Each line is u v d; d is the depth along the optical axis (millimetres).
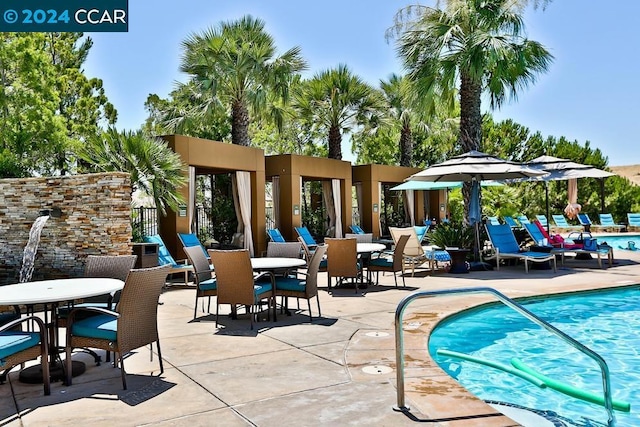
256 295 5566
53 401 3395
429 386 3502
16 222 8141
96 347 3682
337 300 7246
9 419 3096
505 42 11320
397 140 26734
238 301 5512
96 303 4746
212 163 12477
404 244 8398
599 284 8188
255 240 14344
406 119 22000
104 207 7730
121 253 7715
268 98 16828
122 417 3090
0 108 14672
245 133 16281
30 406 3307
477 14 11688
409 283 8891
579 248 11094
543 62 11867
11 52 14297
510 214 19266
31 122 14945
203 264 6453
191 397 3410
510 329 6031
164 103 24625
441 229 12469
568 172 12242
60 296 3529
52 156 17016
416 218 22672
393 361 4137
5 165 14539
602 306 7258
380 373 3828
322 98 19328
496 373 4480
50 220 8039
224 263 5500
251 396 3398
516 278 9266
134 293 3672
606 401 3322
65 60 22562
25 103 14875
